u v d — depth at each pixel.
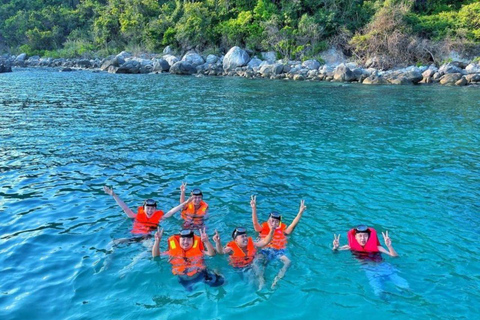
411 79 32.12
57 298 5.24
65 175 10.09
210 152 12.25
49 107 20.39
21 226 7.34
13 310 4.97
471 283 5.61
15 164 10.90
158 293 5.35
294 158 11.70
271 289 5.45
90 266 5.99
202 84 31.98
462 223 7.53
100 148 12.56
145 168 10.67
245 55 42.47
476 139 14.02
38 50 66.50
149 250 6.44
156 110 19.83
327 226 7.37
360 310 5.04
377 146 13.07
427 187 9.40
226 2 48.66
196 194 7.57
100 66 49.38
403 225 7.43
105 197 8.73
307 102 22.66
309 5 45.28
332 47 42.16
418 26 39.97
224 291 5.39
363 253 6.32
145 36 53.12
